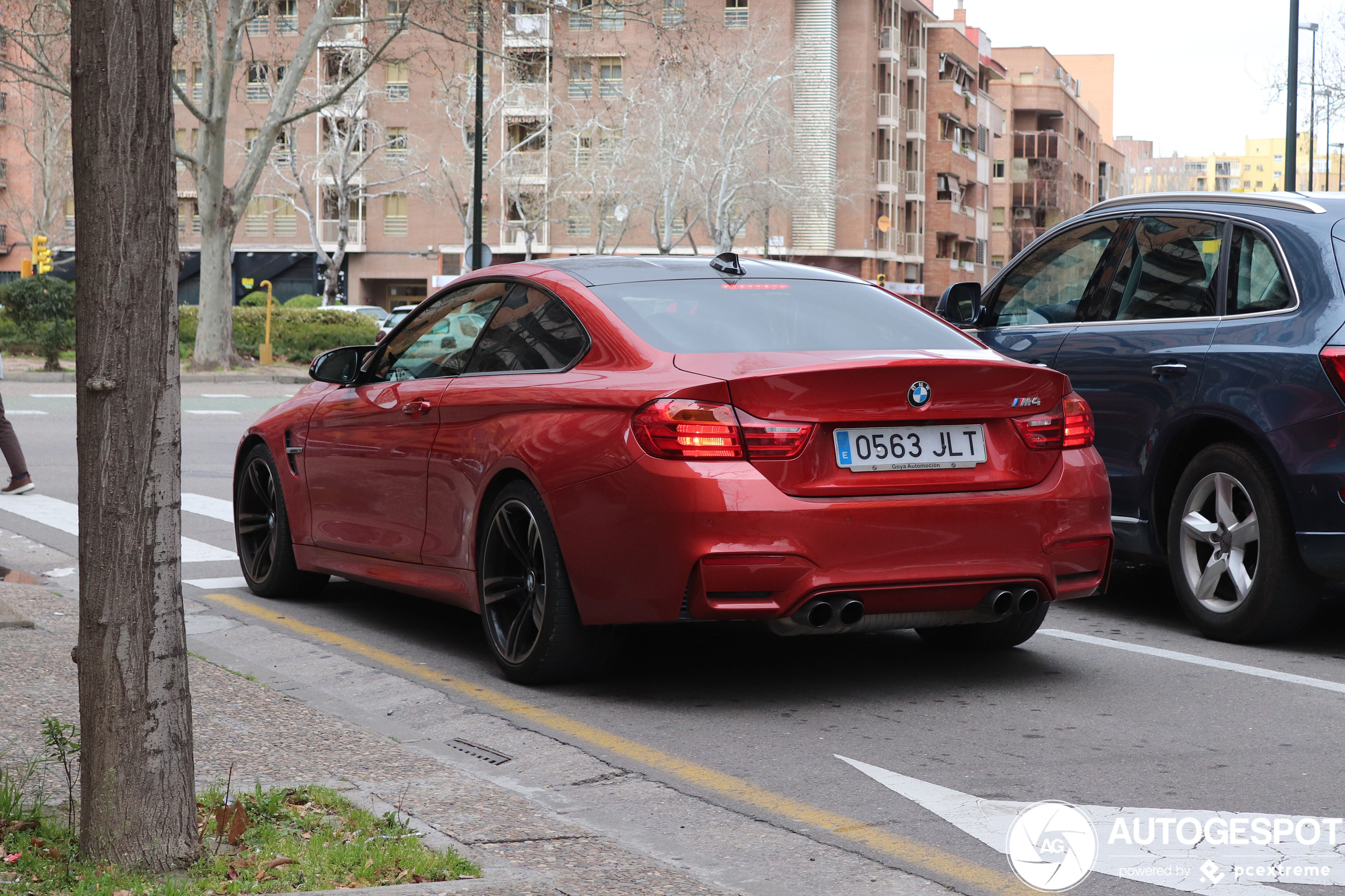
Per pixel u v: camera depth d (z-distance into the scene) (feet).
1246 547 20.61
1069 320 24.03
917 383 16.75
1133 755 15.11
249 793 12.96
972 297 25.85
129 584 10.68
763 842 12.72
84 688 10.80
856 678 18.80
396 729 16.51
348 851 11.32
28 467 45.52
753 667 19.45
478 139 115.75
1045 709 17.12
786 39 217.77
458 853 11.59
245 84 223.10
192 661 18.84
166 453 10.74
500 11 98.89
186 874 10.77
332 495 22.49
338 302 201.26
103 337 10.46
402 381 21.26
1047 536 17.34
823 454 16.44
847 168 233.55
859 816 13.37
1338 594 25.02
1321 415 19.02
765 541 16.01
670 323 17.89
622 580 16.71
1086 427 18.12
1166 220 22.84
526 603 18.40
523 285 19.81
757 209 196.34
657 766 15.01
